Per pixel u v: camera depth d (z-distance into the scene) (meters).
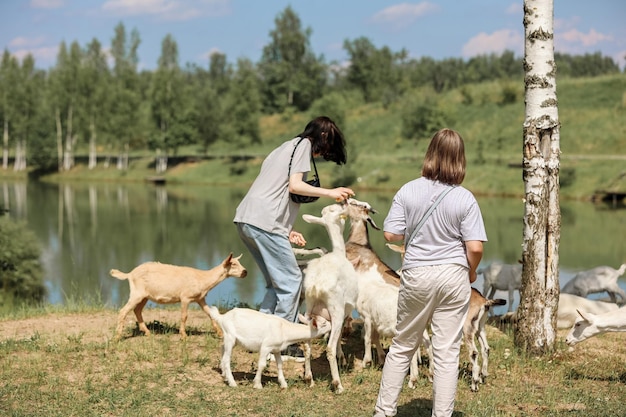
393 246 6.95
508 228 27.91
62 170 78.69
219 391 5.54
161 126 73.00
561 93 61.81
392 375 4.68
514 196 42.16
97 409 5.08
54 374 5.80
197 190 55.34
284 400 5.39
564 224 29.47
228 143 70.81
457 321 4.54
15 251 18.25
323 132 6.28
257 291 15.17
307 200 6.25
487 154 53.50
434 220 4.49
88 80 81.75
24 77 82.50
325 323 5.75
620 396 5.77
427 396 5.66
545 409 5.39
